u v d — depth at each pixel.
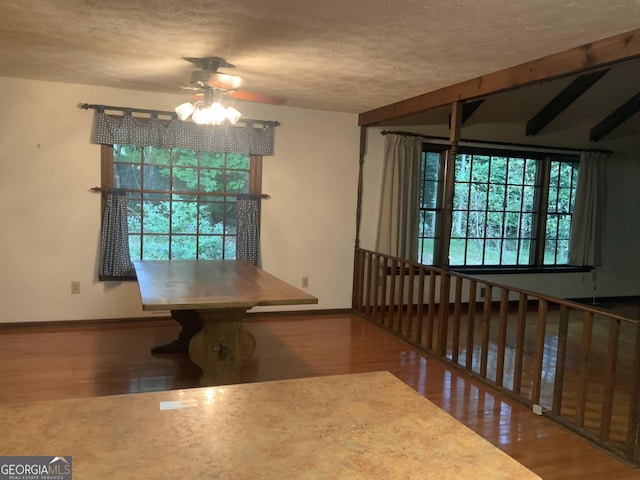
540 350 3.36
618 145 6.98
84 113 4.86
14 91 4.64
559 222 6.98
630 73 5.48
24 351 4.21
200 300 3.00
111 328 4.94
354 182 5.89
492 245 6.70
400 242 5.96
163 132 5.05
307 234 5.75
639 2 2.41
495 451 1.10
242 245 5.44
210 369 3.30
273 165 5.55
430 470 1.01
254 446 1.07
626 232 7.21
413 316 5.88
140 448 1.04
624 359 4.61
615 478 2.59
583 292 7.08
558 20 2.69
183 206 5.32
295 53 3.50
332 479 0.96
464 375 4.04
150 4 2.68
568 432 3.09
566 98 5.89
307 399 1.34
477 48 3.24
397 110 5.09
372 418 1.24
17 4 2.73
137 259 5.22
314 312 5.87
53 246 4.89
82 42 3.41
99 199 4.99
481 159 6.53
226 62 3.77
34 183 4.78
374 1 2.53
